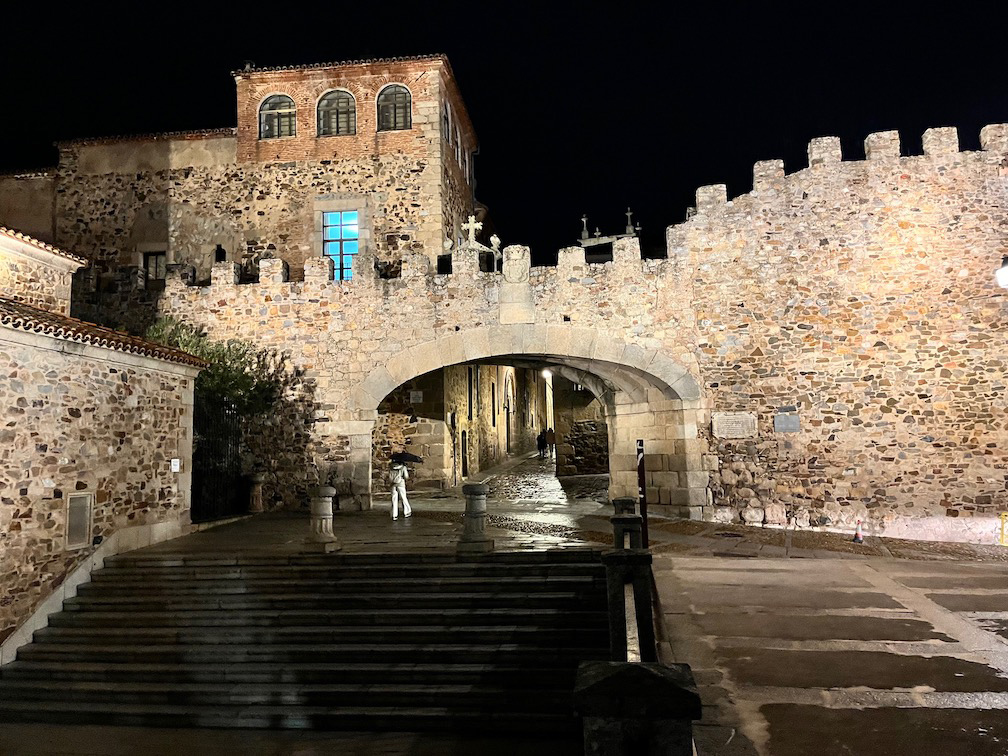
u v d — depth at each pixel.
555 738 6.76
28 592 8.87
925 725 4.76
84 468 9.96
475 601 8.66
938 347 13.55
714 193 14.62
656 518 14.18
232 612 8.83
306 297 15.57
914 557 11.00
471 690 7.24
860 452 13.59
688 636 6.87
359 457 15.05
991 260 13.55
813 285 14.09
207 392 14.27
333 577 9.46
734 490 13.94
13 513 8.73
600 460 21.38
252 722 7.21
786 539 12.34
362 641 8.21
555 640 7.91
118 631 8.70
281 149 19.19
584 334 14.52
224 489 14.61
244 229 19.05
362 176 18.92
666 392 14.64
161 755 6.62
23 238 11.70
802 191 14.32
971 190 13.77
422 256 15.28
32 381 9.16
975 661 6.00
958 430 13.31
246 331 15.70
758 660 6.16
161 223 19.30
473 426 22.88
